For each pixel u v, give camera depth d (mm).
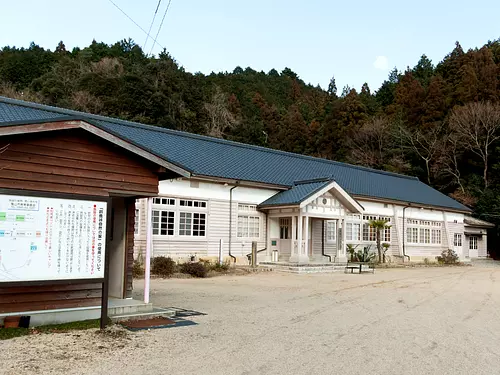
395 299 11422
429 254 28750
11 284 6191
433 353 6156
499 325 8344
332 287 13688
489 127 42812
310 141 57062
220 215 18984
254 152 24375
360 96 60625
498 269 25188
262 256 20281
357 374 5121
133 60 49312
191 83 47156
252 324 7742
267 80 88500
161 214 17266
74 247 6699
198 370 5086
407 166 46125
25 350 5594
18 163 6727
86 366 5090
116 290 9000
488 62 51531
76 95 39000
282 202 19250
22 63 49844
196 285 13141
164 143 19938
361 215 25047
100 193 7496
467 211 31094
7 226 6242
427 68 66688
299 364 5449
